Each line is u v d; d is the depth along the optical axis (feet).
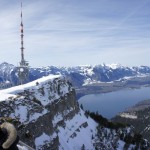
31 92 450.71
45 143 338.95
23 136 274.57
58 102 524.52
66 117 549.54
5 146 23.61
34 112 332.60
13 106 301.84
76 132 553.23
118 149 627.87
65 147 470.80
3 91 399.03
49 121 373.81
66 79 616.80
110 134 652.48
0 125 24.95
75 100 629.92
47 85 513.45
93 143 574.97
